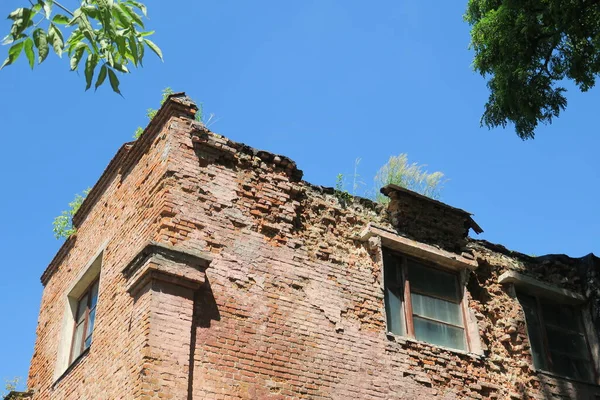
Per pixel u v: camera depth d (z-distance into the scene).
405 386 10.80
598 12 12.81
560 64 13.98
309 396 9.73
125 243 10.88
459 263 12.79
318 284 10.85
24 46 5.63
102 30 6.05
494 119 14.48
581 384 13.10
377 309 11.28
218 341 9.34
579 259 14.70
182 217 9.98
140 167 11.31
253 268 10.27
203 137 10.77
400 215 12.63
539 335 13.47
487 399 11.68
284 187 11.35
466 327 12.41
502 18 13.62
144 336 8.68
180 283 9.23
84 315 12.38
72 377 11.12
